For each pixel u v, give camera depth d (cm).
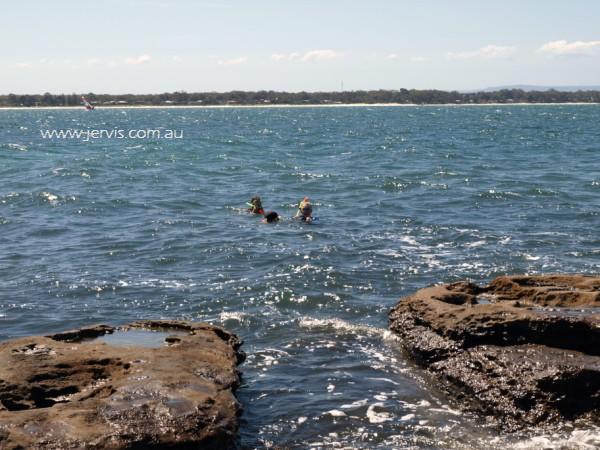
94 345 1041
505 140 6656
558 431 956
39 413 827
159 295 1595
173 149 5819
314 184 3397
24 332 1373
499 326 1108
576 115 15562
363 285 1659
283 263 1839
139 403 851
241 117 16425
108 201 2848
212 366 987
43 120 15125
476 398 1038
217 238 2158
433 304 1223
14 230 2295
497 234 2189
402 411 1030
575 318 1082
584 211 2545
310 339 1314
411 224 2367
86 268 1822
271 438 955
